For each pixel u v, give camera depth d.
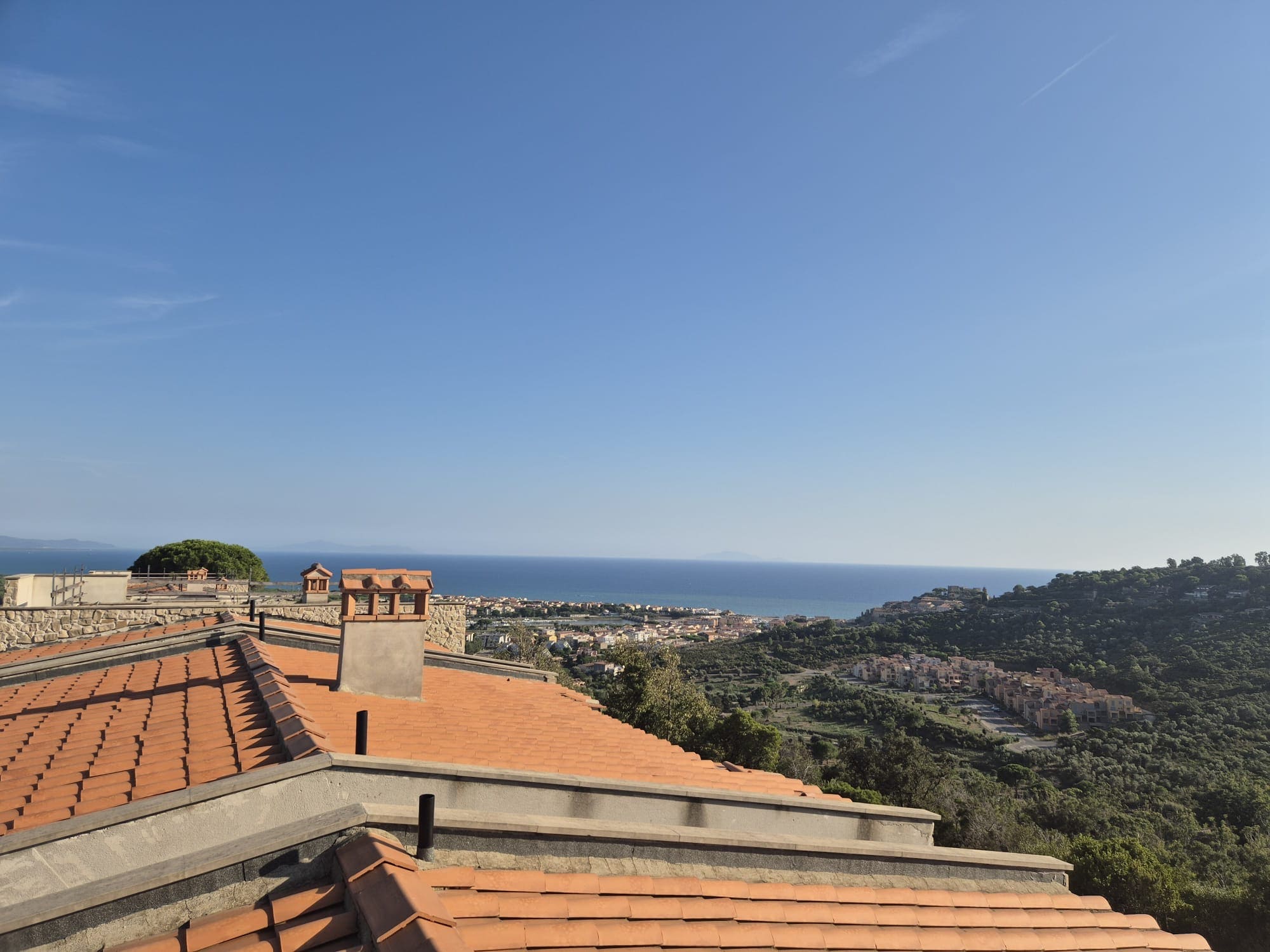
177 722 7.59
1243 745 55.62
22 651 15.98
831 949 5.75
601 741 9.98
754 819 7.41
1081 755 59.09
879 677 101.00
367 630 9.80
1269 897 26.08
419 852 4.83
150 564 46.75
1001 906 7.38
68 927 3.79
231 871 4.26
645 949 4.90
